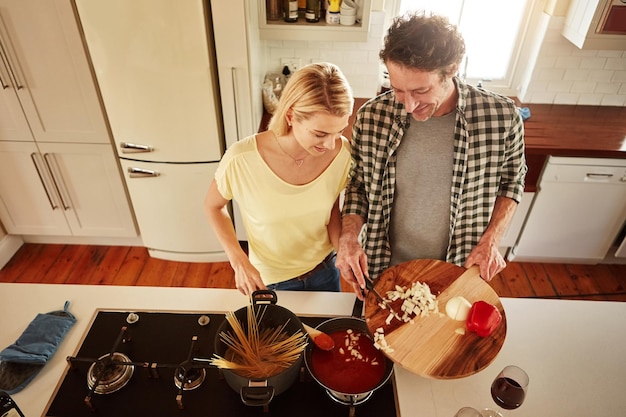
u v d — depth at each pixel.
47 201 2.76
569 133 2.61
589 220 2.73
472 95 1.33
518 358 1.28
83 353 1.23
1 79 2.28
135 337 1.27
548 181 2.58
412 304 1.20
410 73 1.13
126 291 1.43
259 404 1.00
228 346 1.15
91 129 2.47
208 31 2.16
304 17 2.56
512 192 1.47
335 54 2.83
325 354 1.19
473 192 1.43
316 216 1.44
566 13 2.62
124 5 1.99
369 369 1.16
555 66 2.81
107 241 3.05
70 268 2.90
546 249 2.91
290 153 1.31
